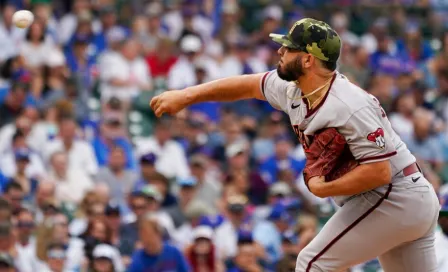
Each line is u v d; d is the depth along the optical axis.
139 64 57.41
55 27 58.25
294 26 20.12
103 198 41.62
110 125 48.75
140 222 38.47
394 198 20.42
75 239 37.50
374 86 61.19
